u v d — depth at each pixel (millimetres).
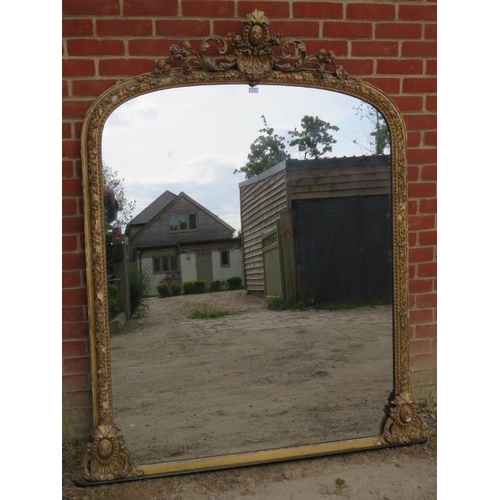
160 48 2471
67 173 2480
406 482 2432
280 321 2686
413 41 2727
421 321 2898
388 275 2746
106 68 2441
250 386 2656
